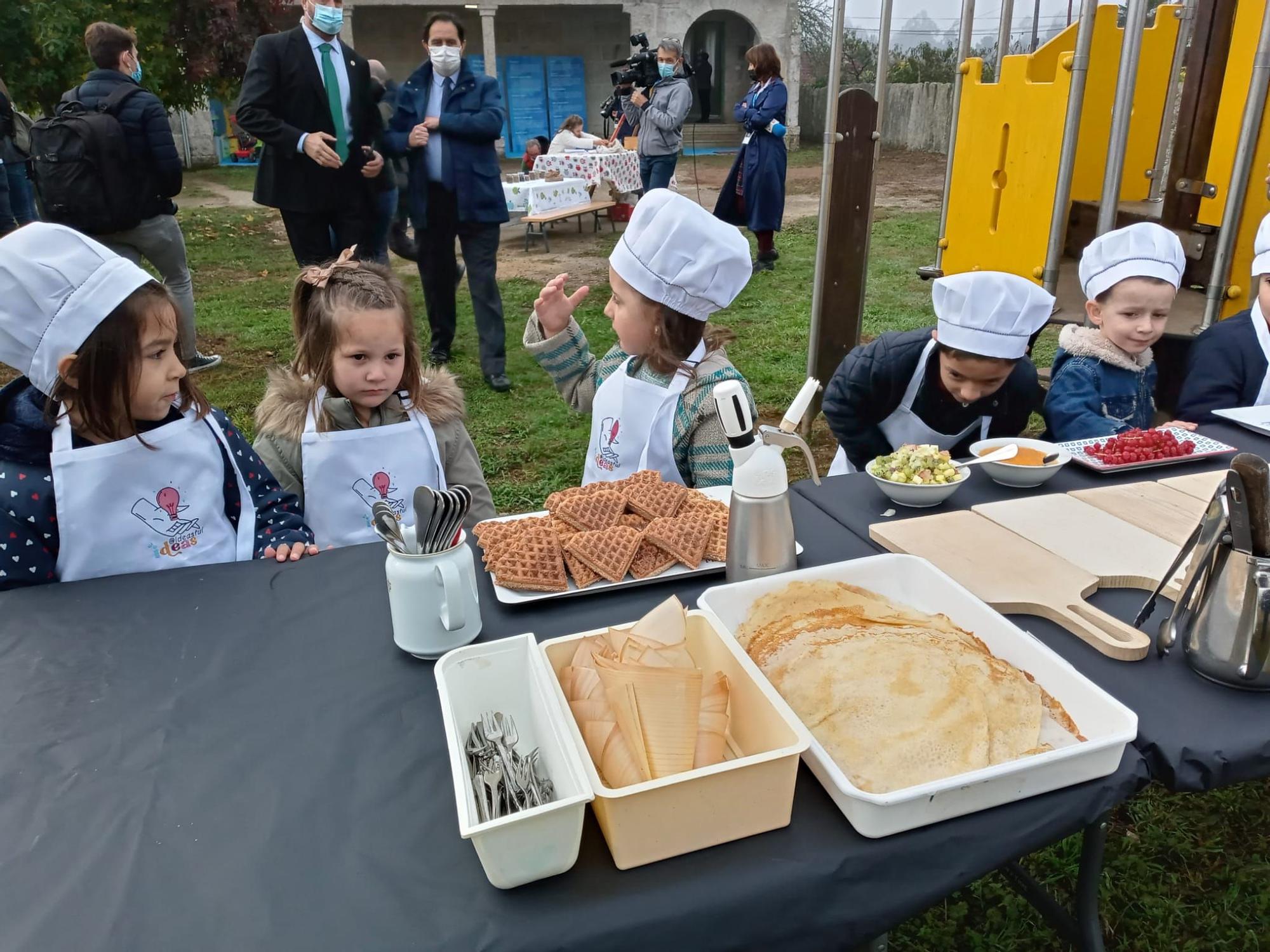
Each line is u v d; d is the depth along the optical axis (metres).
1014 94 3.61
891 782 0.91
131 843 0.90
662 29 17.06
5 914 0.81
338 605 1.36
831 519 1.65
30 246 1.40
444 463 2.04
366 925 0.80
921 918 1.82
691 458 1.99
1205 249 3.54
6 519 1.50
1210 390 2.41
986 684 1.01
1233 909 1.83
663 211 1.84
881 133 3.69
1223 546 1.11
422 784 0.97
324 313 1.81
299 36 4.05
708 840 0.86
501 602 1.33
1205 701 1.09
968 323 1.94
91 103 4.13
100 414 1.51
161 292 1.52
